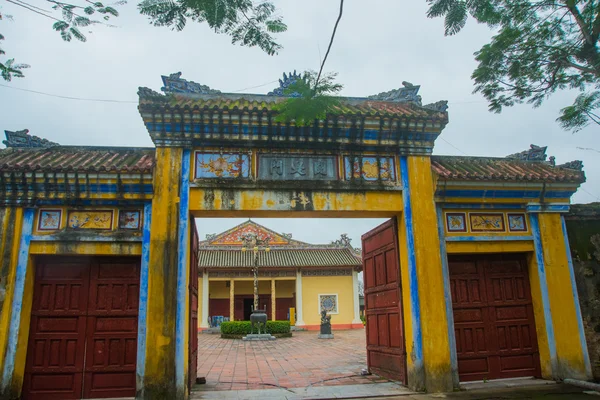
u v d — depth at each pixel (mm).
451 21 6805
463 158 11594
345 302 37375
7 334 8203
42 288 8906
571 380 9500
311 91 6375
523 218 10477
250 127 9445
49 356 8664
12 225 8672
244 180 9352
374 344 11438
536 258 10297
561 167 11414
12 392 8094
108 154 10297
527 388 9148
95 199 8953
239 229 40625
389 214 10062
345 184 9664
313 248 40531
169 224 8883
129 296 9070
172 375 8266
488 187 10047
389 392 9047
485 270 10438
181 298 8664
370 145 9930
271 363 15000
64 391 8562
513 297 10398
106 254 8844
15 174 8664
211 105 9766
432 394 8828
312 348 20766
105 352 8797
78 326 8844
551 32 7867
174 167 9188
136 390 8266
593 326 10320
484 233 10109
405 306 9633
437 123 10039
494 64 8328
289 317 38125
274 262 37312
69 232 8812
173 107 9055
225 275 37188
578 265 10656
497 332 10148
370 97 11555
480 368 9891
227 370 13320
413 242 9609
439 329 9250
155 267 8648
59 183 8789
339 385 10039
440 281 9500
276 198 9398
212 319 37438
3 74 6375
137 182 8906
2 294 8328
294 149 9742
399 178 9969
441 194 9969
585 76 8039
